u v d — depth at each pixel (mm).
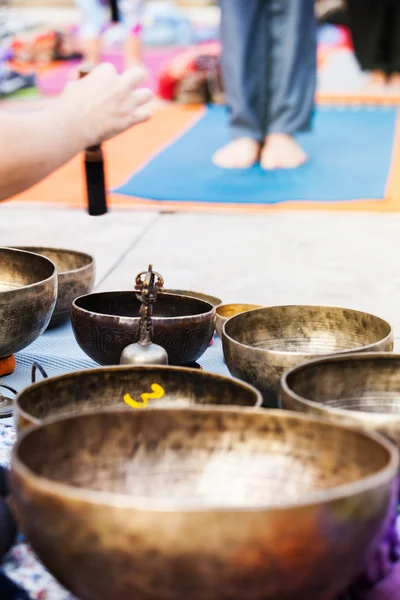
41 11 10430
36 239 3414
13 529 1002
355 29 7645
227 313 1875
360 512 775
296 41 4777
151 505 738
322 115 6906
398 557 1030
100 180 1648
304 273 3006
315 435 942
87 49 7227
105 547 754
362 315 1539
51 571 817
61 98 1300
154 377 1182
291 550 749
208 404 1170
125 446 959
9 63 8680
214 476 967
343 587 828
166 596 764
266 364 1303
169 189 4383
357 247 3389
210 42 9188
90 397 1159
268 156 4910
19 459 847
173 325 1509
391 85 8180
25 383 1610
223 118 6746
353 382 1211
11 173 1213
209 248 3344
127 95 1323
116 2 3152
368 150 5465
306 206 4078
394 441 1000
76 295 1931
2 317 1452
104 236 3498
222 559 742
